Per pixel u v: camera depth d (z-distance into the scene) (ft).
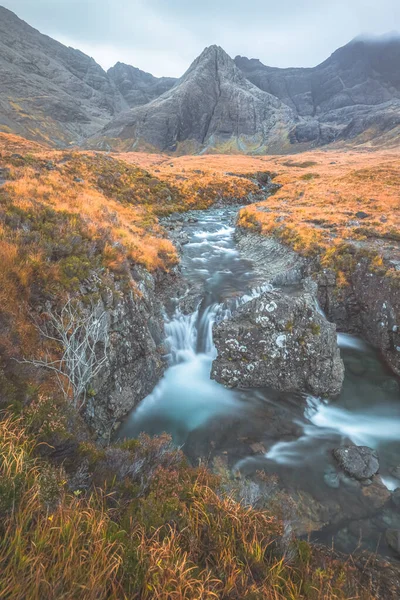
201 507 15.60
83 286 32.94
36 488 12.03
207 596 10.78
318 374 38.52
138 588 10.48
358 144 564.71
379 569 18.15
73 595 9.25
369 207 98.58
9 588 8.59
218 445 31.37
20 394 19.35
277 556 14.33
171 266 61.11
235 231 105.70
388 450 32.22
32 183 59.72
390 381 43.32
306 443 32.37
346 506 25.00
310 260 63.41
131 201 119.55
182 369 43.73
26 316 26.32
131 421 33.12
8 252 28.73
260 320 40.45
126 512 14.55
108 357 31.30
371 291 52.26
